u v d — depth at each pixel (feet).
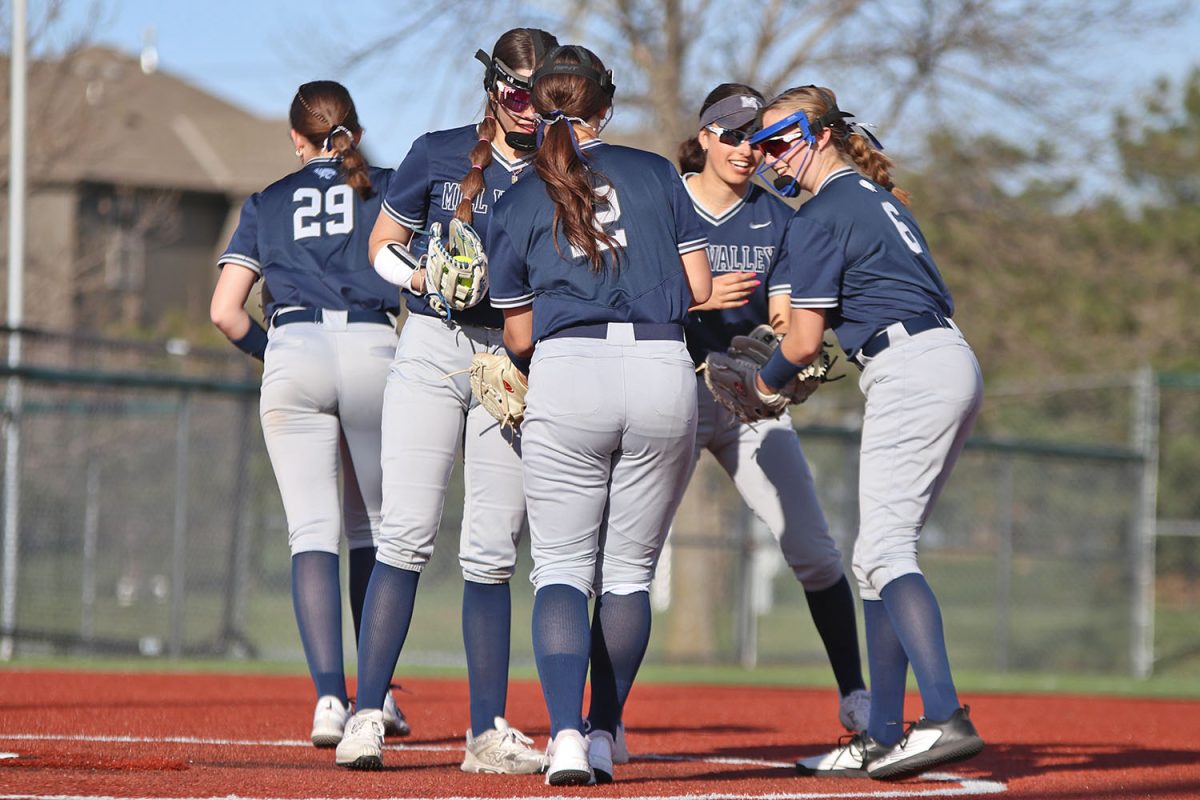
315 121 59.11
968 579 189.06
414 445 51.21
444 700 85.05
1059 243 219.61
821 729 74.23
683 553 194.08
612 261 45.44
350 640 150.20
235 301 58.75
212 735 60.44
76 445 151.33
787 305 58.34
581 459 45.96
